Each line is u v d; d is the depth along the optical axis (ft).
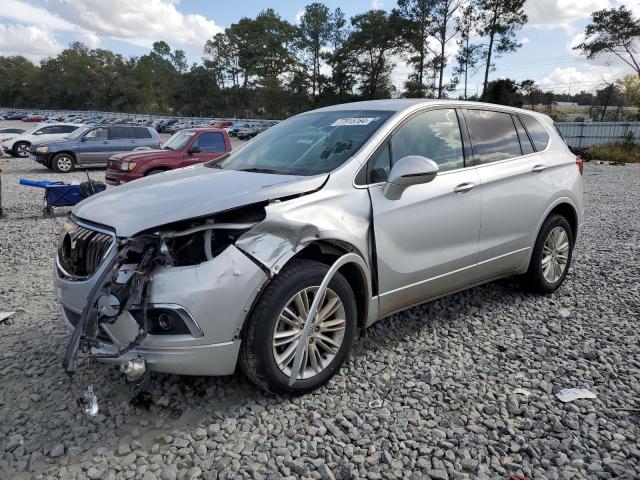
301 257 10.94
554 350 12.78
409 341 13.32
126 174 40.14
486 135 14.62
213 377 11.34
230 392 10.80
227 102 359.05
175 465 8.66
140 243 9.34
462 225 13.20
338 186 11.08
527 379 11.44
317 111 15.06
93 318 9.07
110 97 402.11
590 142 101.04
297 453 8.90
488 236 14.05
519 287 17.02
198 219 9.74
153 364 9.38
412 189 12.14
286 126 14.82
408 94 216.54
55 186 33.01
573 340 13.42
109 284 9.24
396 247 11.78
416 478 8.37
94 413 8.95
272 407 10.25
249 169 12.59
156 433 9.55
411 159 11.13
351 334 11.19
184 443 9.19
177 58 436.76
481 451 8.99
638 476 8.36
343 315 10.94
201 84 364.79
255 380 10.07
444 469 8.55
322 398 10.61
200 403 10.44
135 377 9.32
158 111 382.83
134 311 9.28
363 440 9.25
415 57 216.74
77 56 422.41
